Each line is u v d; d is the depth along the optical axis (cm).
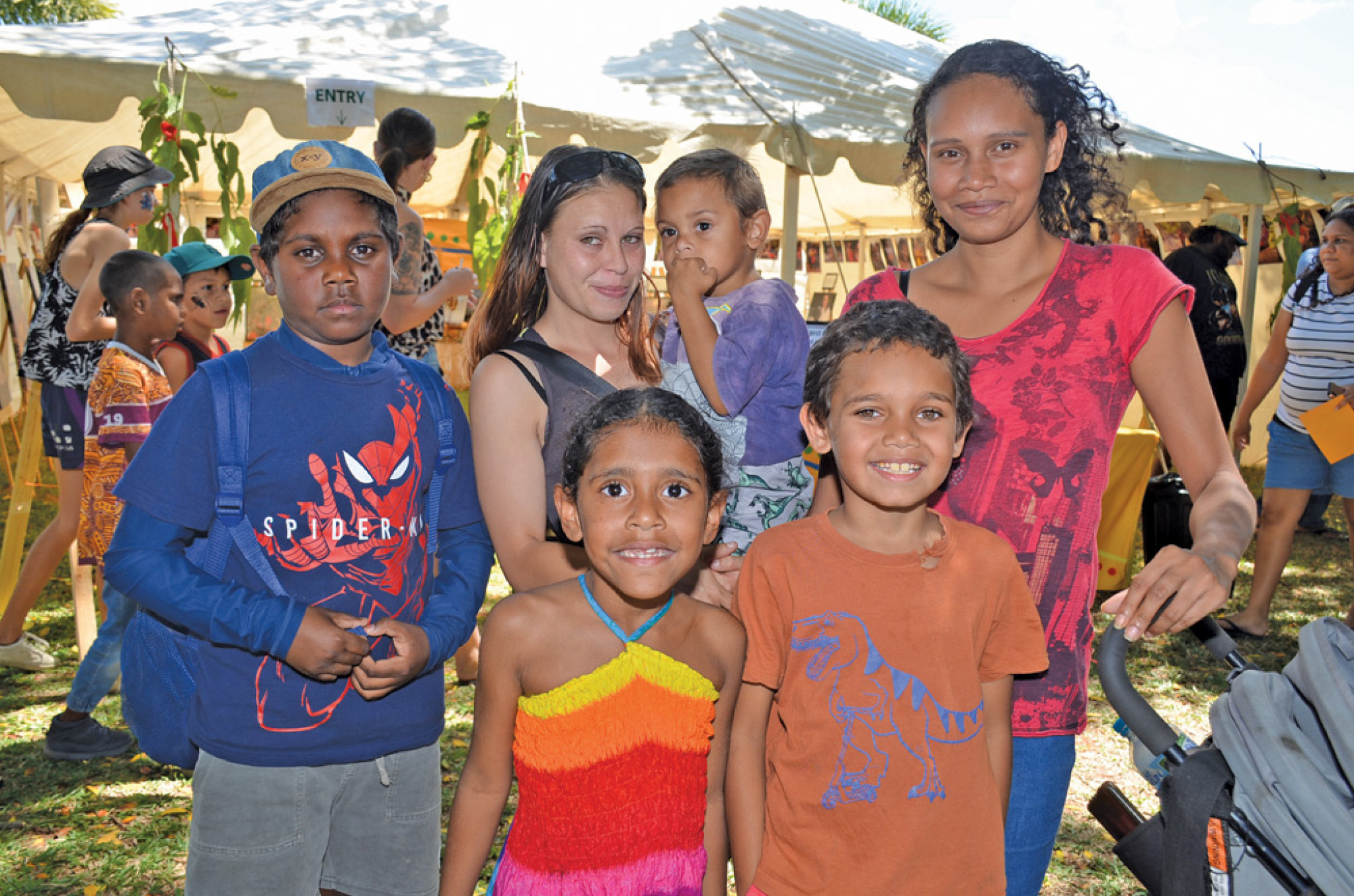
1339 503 986
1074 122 189
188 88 523
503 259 212
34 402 499
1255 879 145
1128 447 605
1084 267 183
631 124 579
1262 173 741
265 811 183
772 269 1454
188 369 391
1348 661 142
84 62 515
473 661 461
